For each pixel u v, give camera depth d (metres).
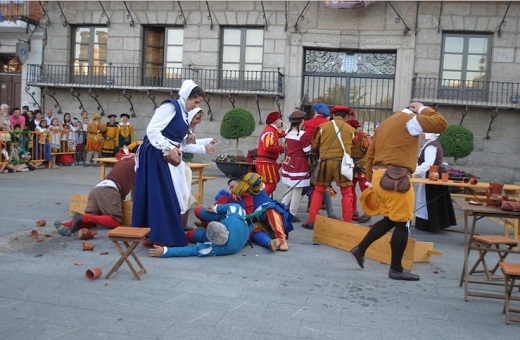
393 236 5.09
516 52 15.80
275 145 7.72
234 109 15.20
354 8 16.41
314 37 16.83
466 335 3.76
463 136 13.97
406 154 4.92
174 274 4.97
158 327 3.68
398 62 16.47
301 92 17.20
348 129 7.25
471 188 7.61
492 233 8.04
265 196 6.41
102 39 18.42
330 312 4.13
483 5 15.88
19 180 11.92
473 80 16.22
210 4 17.34
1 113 13.65
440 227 7.89
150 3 17.75
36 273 4.84
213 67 17.48
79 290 4.40
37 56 18.67
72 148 16.73
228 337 3.55
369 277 5.19
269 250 6.12
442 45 16.34
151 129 5.52
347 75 17.12
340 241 6.34
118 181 6.59
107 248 5.86
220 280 4.85
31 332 3.53
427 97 16.31
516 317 4.07
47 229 6.63
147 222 5.68
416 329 3.84
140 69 18.05
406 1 16.23
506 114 16.05
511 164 16.06
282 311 4.10
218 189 11.69
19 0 18.48
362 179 8.34
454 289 4.92
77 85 18.03
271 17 17.02
